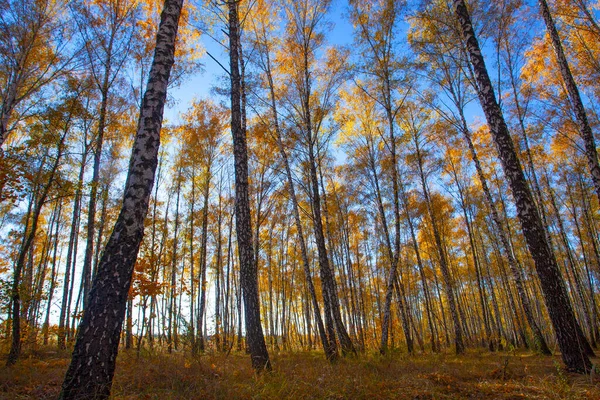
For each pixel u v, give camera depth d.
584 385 4.96
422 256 24.66
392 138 12.44
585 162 16.30
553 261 6.49
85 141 11.75
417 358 10.77
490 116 7.23
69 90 10.11
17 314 7.93
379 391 4.76
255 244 15.55
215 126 16.47
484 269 27.19
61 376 6.05
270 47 12.72
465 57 12.04
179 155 17.53
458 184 18.50
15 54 10.43
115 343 3.78
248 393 4.38
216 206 19.75
